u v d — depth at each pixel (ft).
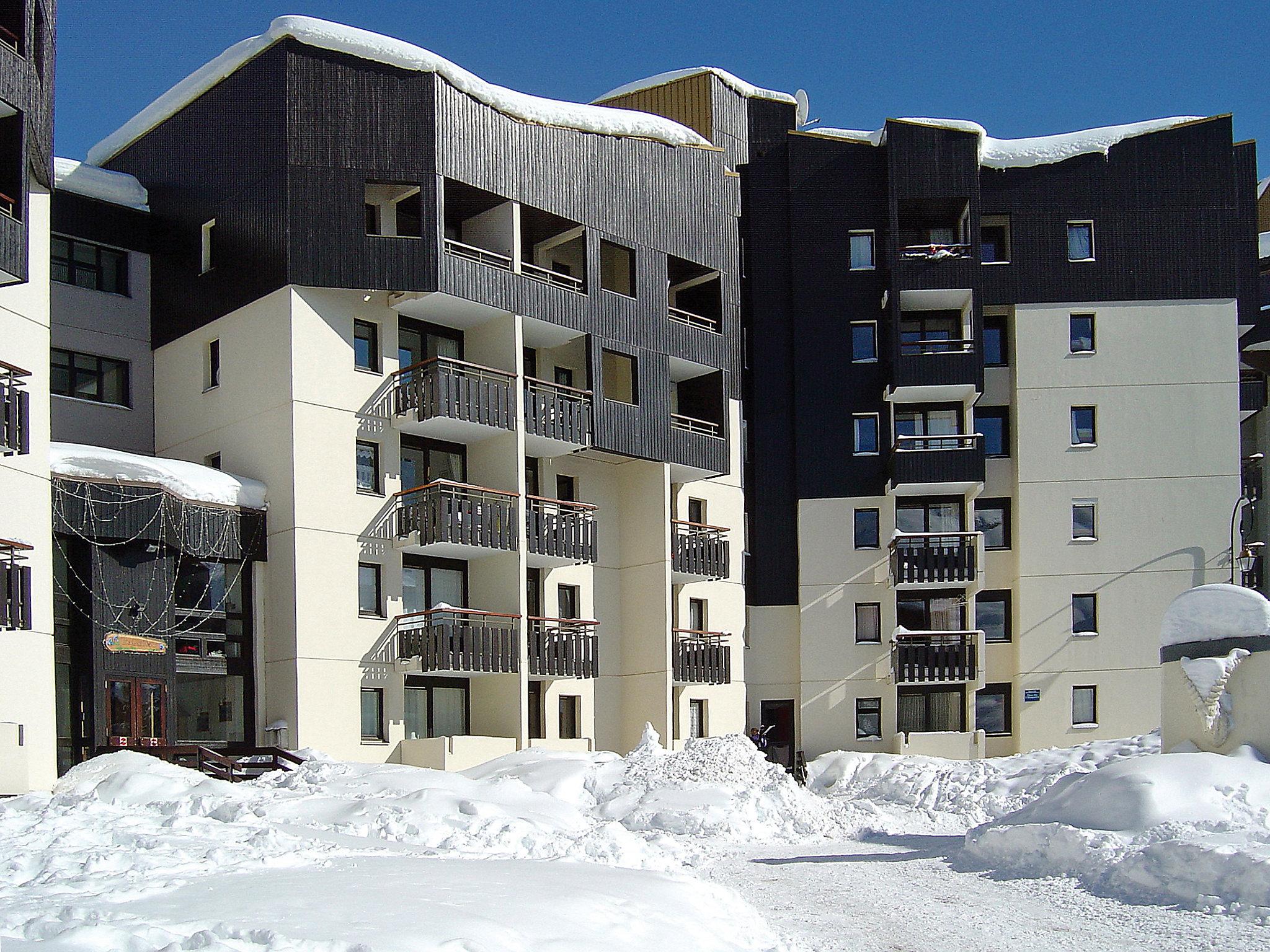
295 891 37.47
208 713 103.04
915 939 42.06
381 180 110.11
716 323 137.69
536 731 123.03
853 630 148.66
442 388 109.70
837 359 152.05
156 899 35.99
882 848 72.54
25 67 84.48
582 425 121.39
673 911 40.68
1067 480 147.64
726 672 135.44
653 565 129.70
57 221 113.91
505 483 116.06
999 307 151.23
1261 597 65.77
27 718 85.56
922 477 144.56
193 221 116.37
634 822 83.05
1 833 52.85
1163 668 69.51
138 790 72.33
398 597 111.86
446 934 31.81
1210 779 58.49
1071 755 106.83
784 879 58.34
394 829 63.36
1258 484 169.37
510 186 117.39
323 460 107.45
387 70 111.14
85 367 114.62
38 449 89.10
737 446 142.31
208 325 114.01
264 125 110.42
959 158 146.82
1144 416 148.25
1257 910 42.91
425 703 113.60
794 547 151.23
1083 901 48.16
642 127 129.90
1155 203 150.61
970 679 143.43
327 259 108.06
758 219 156.15
